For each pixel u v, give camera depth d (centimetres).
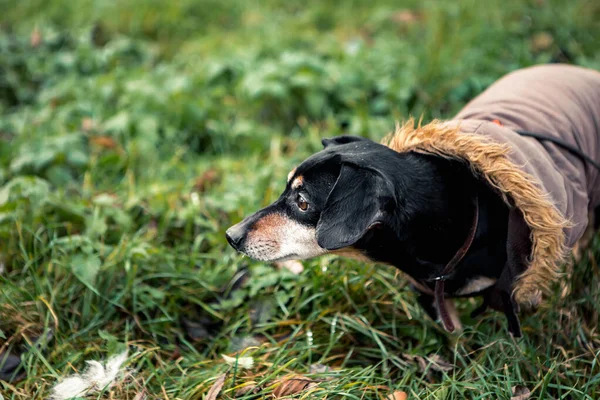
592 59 500
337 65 482
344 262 322
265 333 300
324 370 276
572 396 257
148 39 577
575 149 275
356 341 301
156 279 325
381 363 290
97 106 459
